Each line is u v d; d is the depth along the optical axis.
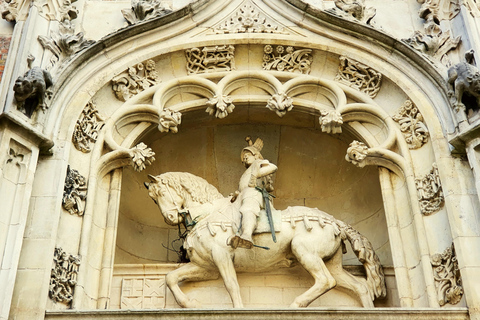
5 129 9.75
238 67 11.69
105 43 11.17
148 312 8.99
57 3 11.50
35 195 9.80
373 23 11.85
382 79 11.24
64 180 10.01
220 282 10.25
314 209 10.54
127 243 11.36
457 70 10.31
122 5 12.08
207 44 11.52
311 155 12.18
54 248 9.49
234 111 11.80
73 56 10.89
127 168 11.71
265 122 12.06
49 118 10.29
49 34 11.09
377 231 11.38
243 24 11.69
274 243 10.16
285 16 11.78
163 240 11.65
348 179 11.97
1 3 11.70
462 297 9.32
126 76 11.22
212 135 12.18
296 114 11.72
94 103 10.95
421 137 10.63
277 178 12.20
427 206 10.12
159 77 11.49
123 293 10.16
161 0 12.12
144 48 11.42
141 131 11.21
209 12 11.80
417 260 10.01
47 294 9.15
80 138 10.53
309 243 10.09
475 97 10.25
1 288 8.86
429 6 11.91
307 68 11.59
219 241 10.12
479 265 9.33
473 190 9.93
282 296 10.20
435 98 10.72
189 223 10.50
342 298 10.14
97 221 10.36
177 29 11.59
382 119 11.02
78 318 9.00
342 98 11.21
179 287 10.16
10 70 10.37
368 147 11.03
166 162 12.11
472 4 11.58
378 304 10.21
